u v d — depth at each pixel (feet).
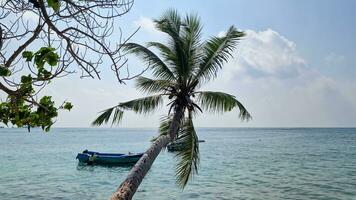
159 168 135.95
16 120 14.49
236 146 281.33
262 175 112.88
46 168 130.82
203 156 186.29
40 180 102.83
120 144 320.91
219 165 142.61
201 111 54.60
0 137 463.42
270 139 424.87
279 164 146.30
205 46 54.13
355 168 132.16
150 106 55.16
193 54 55.98
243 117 52.54
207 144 312.71
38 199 77.20
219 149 244.22
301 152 213.46
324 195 80.33
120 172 121.80
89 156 131.85
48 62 11.75
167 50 54.95
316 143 322.34
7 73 11.21
